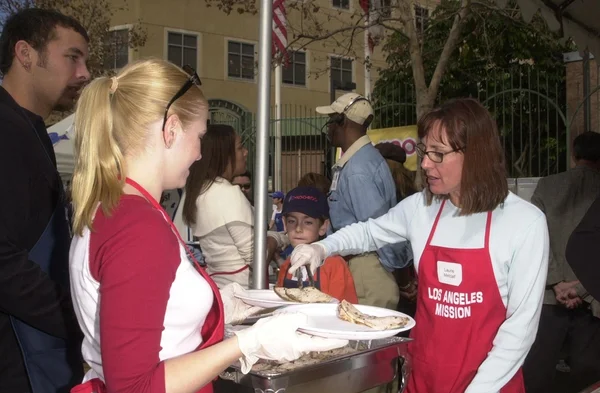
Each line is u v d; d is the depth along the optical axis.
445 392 2.07
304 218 2.97
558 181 4.07
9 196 1.83
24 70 2.15
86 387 1.48
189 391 1.33
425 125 2.10
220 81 19.20
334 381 1.70
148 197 1.43
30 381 1.89
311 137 11.83
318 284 2.69
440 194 2.18
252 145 10.22
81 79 2.24
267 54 2.59
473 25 9.51
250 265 3.00
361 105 3.38
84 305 1.38
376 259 3.04
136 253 1.29
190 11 18.56
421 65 7.39
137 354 1.25
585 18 4.60
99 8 16.67
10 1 13.48
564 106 8.91
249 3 9.98
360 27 8.12
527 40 9.47
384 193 3.23
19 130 1.91
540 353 4.09
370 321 1.80
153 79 1.45
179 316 1.40
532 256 1.97
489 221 2.05
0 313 1.88
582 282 2.08
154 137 1.44
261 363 1.66
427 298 2.15
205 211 2.98
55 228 1.99
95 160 1.39
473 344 2.04
